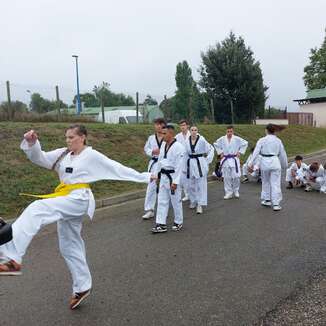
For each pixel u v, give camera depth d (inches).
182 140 375.6
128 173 185.8
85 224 322.3
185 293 197.6
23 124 529.3
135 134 633.6
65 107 753.0
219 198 426.9
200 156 369.1
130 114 1074.7
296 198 419.8
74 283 184.4
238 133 876.0
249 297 192.2
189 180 374.0
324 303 185.0
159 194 300.4
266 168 369.1
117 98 1341.0
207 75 1402.6
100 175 180.2
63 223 181.0
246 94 1370.6
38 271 228.1
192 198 382.0
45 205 166.9
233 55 1373.0
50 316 177.8
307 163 708.7
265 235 289.6
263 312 177.9
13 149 450.6
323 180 448.1
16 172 405.4
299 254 249.8
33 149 175.5
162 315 177.0
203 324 168.9
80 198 174.7
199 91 1418.6
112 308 184.1
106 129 612.7
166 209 300.5
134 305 186.5
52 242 278.2
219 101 1385.3
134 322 171.6
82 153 179.6
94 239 283.7
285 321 169.9
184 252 255.4
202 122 1157.7
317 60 2052.2
